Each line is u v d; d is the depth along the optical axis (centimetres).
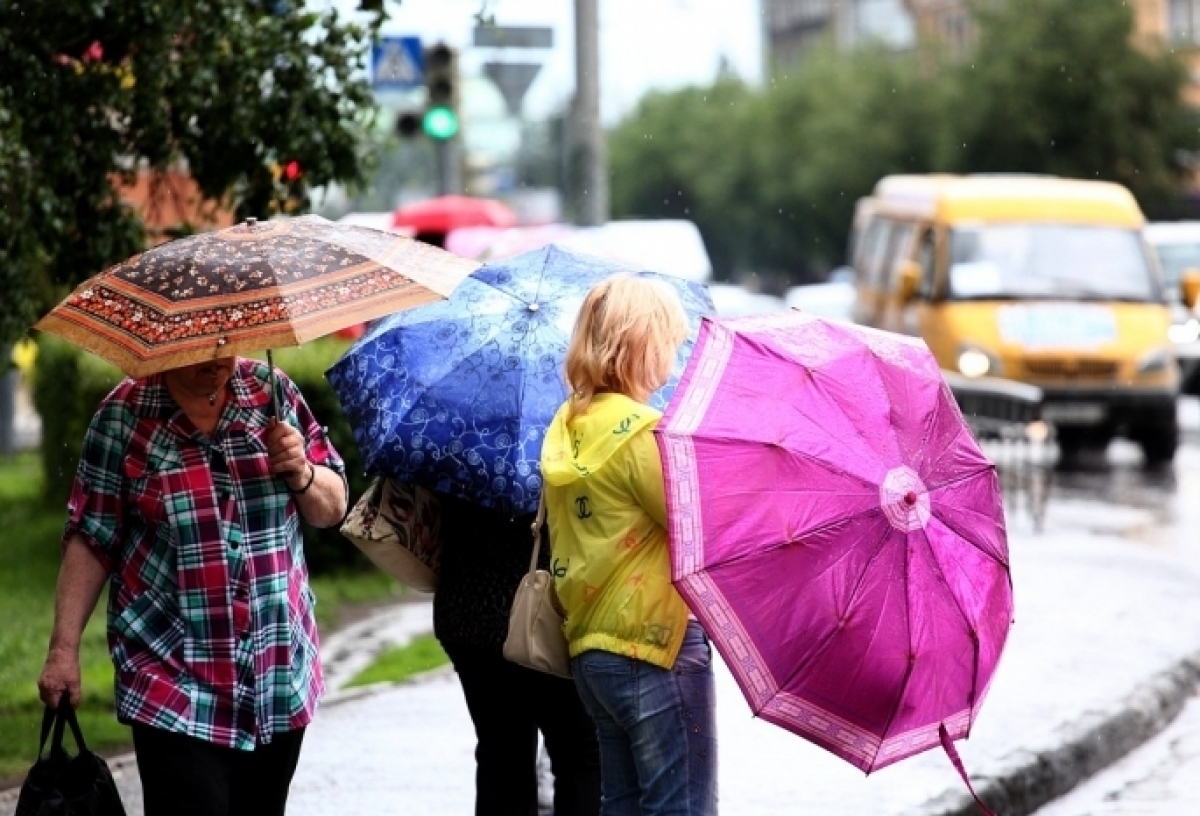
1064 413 3575
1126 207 3831
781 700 825
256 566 851
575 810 975
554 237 3612
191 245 835
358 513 970
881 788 1284
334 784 1312
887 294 4131
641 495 845
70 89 1429
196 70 1457
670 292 873
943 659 836
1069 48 8356
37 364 2905
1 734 1504
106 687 1684
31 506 2912
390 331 971
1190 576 2162
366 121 1569
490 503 923
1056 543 2464
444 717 1525
